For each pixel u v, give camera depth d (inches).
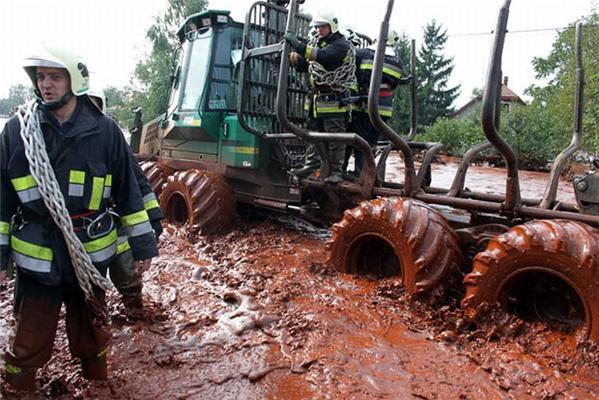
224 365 126.1
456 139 909.2
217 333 143.1
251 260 206.7
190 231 244.8
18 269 103.1
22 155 98.4
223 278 185.2
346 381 117.7
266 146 252.5
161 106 1398.9
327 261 190.4
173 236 248.2
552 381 116.2
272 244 231.3
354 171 237.9
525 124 764.0
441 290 155.0
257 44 253.0
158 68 1425.9
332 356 128.6
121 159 107.7
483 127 148.9
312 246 228.8
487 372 121.2
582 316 129.6
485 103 146.3
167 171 298.8
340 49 207.3
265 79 251.3
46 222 101.3
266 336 140.9
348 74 211.5
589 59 771.4
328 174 217.5
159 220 116.7
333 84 210.2
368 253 183.5
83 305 111.7
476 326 140.7
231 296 166.9
